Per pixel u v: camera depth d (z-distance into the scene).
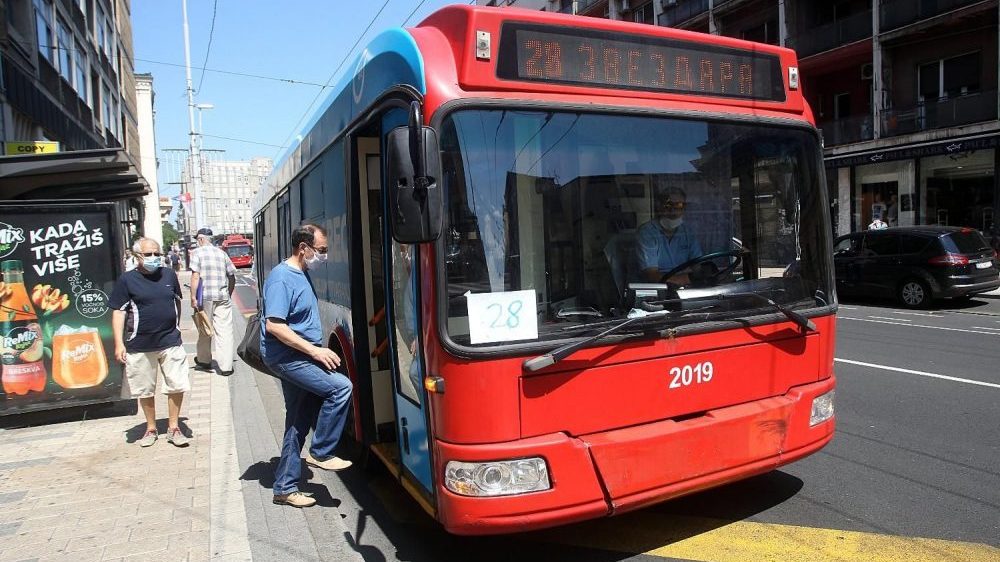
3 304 6.74
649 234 3.62
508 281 3.28
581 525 4.30
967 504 4.44
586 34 3.52
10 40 15.15
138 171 8.02
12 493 4.95
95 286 7.06
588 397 3.29
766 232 3.96
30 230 6.84
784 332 3.87
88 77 26.95
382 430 4.73
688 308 3.60
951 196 22.19
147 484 5.11
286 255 8.04
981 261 14.65
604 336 3.30
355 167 4.61
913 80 23.39
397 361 3.98
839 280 16.33
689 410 3.56
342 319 5.13
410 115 3.01
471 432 3.14
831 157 25.78
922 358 9.10
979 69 21.58
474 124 3.26
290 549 4.07
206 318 9.57
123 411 7.37
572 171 3.45
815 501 4.55
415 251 3.37
